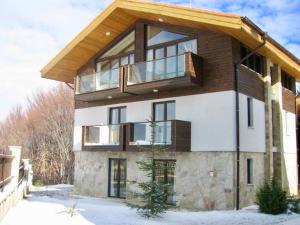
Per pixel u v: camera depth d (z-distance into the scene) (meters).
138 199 16.61
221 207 14.06
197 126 15.09
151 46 17.16
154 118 16.77
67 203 14.20
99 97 18.27
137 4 15.86
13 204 11.52
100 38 18.50
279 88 17.59
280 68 18.06
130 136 16.45
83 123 19.86
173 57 15.18
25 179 16.75
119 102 18.23
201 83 15.04
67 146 34.62
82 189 19.28
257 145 15.78
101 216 10.77
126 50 18.31
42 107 39.44
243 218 11.82
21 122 43.53
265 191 13.08
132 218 10.77
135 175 17.00
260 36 14.38
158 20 16.64
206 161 14.69
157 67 15.70
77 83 19.22
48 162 35.81
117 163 18.08
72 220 9.81
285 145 18.06
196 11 14.12
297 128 21.17
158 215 11.52
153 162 11.80
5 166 10.76
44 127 37.84
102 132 17.78
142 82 16.05
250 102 15.66
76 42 18.33
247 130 15.04
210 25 14.27
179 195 15.24
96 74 18.36
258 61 16.72
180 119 15.63
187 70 14.48
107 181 18.25
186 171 15.18
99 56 19.52
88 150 18.23
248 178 15.18
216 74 14.77
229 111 14.25
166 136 15.02
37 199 15.21
